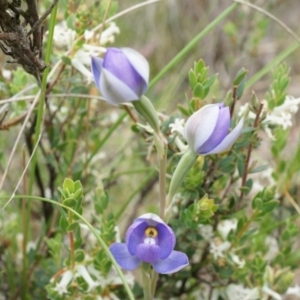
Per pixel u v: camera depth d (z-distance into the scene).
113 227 0.37
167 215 0.30
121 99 0.28
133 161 0.52
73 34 0.37
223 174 0.37
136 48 0.71
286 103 0.37
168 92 0.54
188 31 0.74
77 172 0.41
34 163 0.37
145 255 0.28
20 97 0.37
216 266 0.38
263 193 0.36
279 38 0.75
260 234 0.40
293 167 0.41
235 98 0.35
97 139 0.44
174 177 0.30
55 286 0.36
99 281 0.36
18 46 0.32
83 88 0.39
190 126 0.29
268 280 0.39
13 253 0.43
